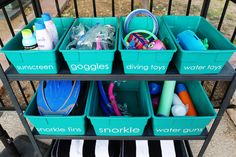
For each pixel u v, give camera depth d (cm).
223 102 103
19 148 146
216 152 146
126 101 144
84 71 95
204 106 116
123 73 97
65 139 124
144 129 119
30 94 198
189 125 109
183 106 121
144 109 123
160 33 116
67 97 113
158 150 122
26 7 355
